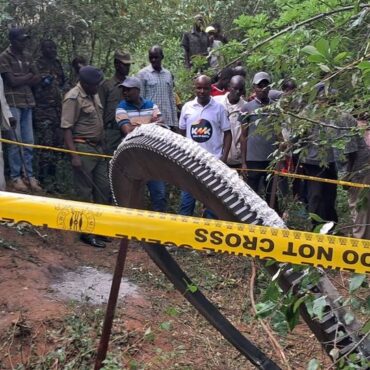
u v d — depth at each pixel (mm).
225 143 7148
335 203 7801
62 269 6172
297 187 7625
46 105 8070
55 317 5098
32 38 8250
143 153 3566
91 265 6449
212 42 9133
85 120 7000
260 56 3982
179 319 5566
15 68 7480
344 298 2779
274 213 2975
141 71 7820
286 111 3639
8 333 4848
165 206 7582
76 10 8344
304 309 2781
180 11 9492
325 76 3359
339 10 3590
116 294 4344
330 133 3799
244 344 3658
